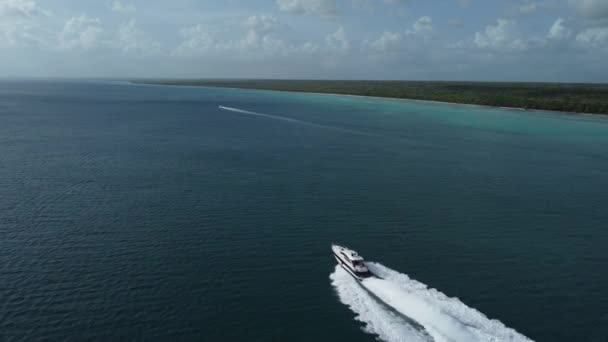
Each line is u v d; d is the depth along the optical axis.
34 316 40.56
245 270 49.88
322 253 54.59
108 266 49.97
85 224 61.53
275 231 60.78
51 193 74.38
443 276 49.41
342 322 40.62
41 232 58.59
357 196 76.88
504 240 59.72
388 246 57.03
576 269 51.94
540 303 44.59
